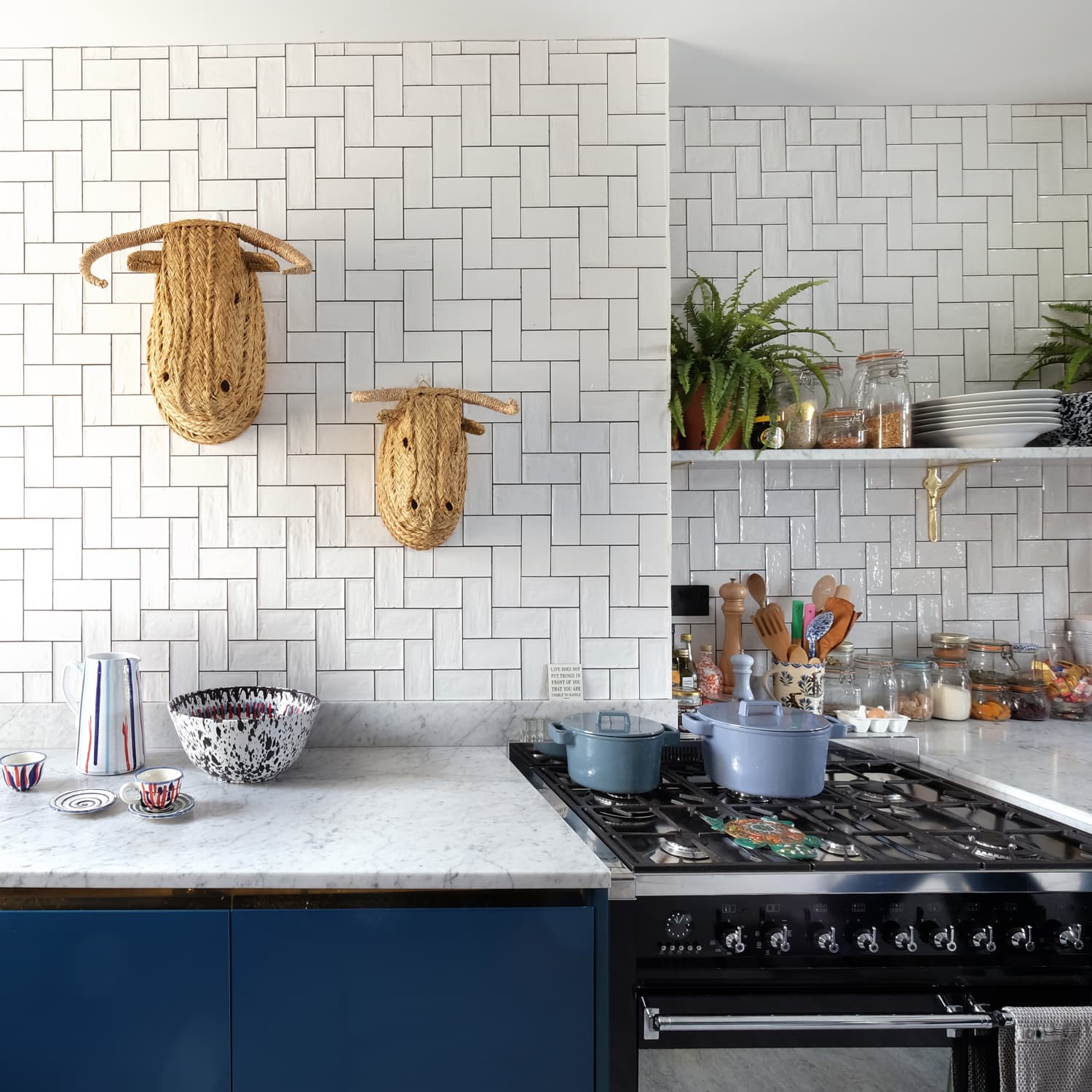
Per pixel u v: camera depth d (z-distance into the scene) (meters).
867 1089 0.99
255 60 1.57
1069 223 1.87
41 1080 0.95
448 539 1.58
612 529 1.60
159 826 1.11
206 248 1.30
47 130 1.56
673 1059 0.98
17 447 1.55
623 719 1.36
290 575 1.57
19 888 0.99
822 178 1.86
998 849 1.05
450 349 1.59
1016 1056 0.93
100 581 1.55
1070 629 1.86
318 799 1.24
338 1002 0.97
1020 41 1.60
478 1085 0.97
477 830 1.11
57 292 1.55
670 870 0.97
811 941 0.97
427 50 1.58
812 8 1.48
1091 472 1.87
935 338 1.86
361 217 1.58
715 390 1.49
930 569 1.87
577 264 1.59
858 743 1.57
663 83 1.59
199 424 1.37
